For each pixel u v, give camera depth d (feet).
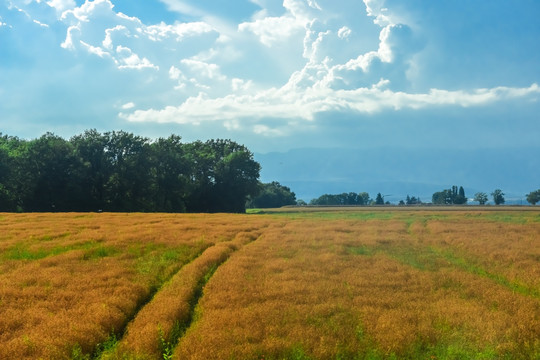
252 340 34.50
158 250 76.59
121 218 138.82
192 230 106.83
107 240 86.94
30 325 37.78
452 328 37.35
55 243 81.76
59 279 53.83
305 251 79.30
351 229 117.80
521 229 114.01
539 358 31.86
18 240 84.74
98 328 36.88
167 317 39.52
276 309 42.80
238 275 57.77
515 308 42.60
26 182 232.73
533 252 75.92
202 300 46.68
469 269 65.31
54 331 35.99
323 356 31.73
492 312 41.11
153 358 31.30
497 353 32.35
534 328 36.68
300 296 47.42
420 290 51.08
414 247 85.81
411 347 33.19
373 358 31.50
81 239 86.12
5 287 50.01
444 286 53.31
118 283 52.80
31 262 65.46
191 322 41.09
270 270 61.98
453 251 80.12
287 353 32.14
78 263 64.54
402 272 60.34
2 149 229.45
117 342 34.99
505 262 68.08
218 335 34.78
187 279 55.16
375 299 46.42
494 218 159.43
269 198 564.71
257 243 89.66
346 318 40.22
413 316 40.45
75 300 45.50
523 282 54.29
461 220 149.07
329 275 58.80
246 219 148.66
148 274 58.23
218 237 95.50
